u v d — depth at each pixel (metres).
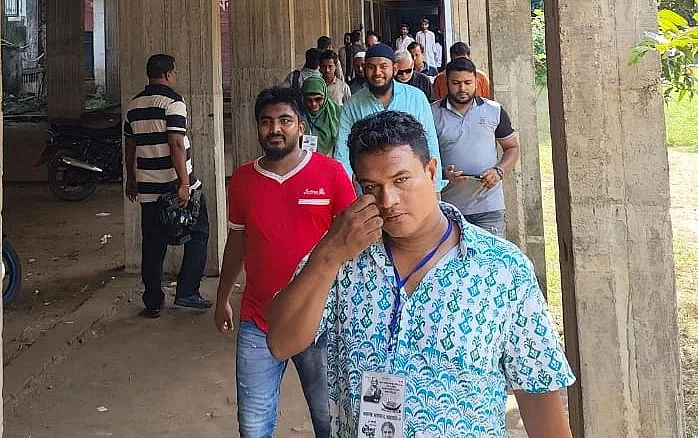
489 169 5.34
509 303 1.90
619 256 2.99
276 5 11.14
